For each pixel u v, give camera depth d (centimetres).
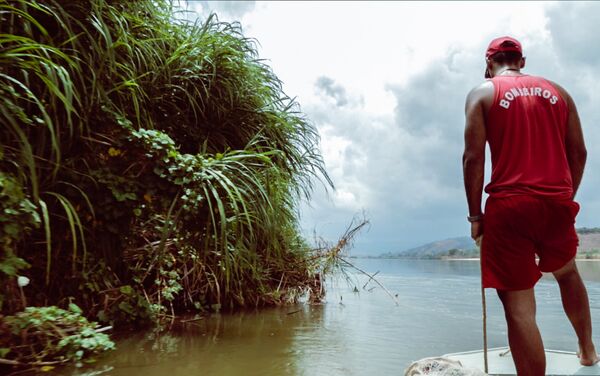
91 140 295
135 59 356
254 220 354
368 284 658
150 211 328
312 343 273
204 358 234
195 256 374
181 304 407
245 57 448
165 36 383
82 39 306
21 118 224
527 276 184
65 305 290
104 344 240
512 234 184
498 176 190
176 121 395
